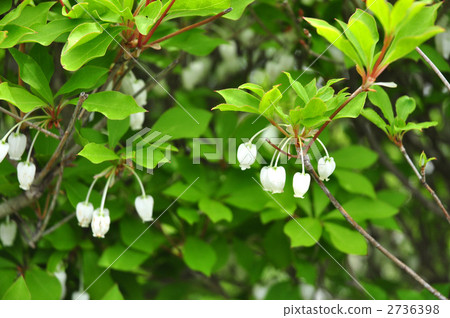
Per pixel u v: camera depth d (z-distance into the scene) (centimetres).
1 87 27
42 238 33
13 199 30
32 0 29
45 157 30
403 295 33
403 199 36
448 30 35
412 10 24
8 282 32
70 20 27
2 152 28
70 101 28
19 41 27
